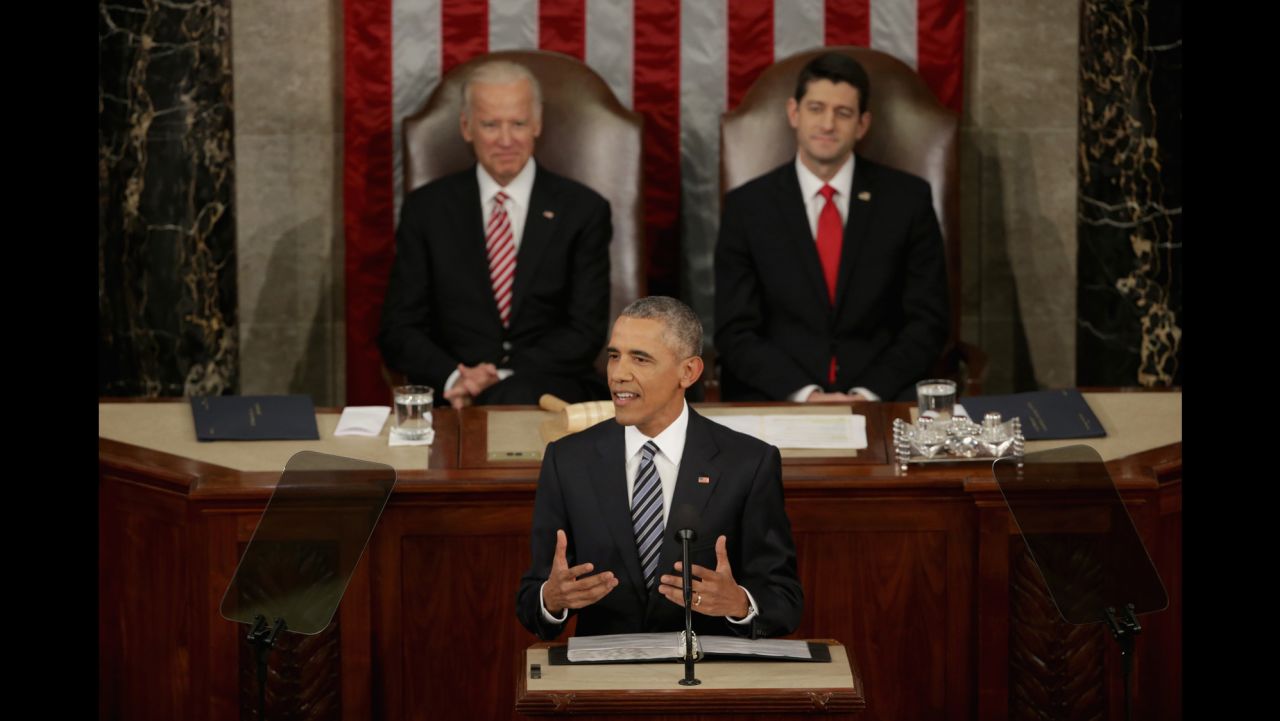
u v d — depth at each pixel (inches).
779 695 271.3
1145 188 614.2
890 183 581.6
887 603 394.3
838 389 571.2
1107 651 381.7
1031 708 384.2
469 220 585.0
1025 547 379.9
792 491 388.2
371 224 636.7
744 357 565.3
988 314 670.5
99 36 599.8
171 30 602.9
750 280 580.4
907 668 396.2
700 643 290.5
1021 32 651.5
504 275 585.6
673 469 332.8
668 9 631.8
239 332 649.6
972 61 655.8
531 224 581.6
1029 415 439.5
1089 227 627.2
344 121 641.6
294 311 663.1
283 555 317.4
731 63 634.8
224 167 618.5
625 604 327.0
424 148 597.6
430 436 426.9
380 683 391.5
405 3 626.5
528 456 406.9
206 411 441.4
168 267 614.9
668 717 272.2
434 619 390.9
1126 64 609.6
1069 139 657.0
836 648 291.4
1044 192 660.7
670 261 645.3
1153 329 619.8
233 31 642.2
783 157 594.9
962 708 394.3
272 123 649.0
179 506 384.8
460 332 582.9
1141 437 426.9
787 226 579.2
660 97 637.3
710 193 644.7
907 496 387.9
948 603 392.2
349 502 331.6
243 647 380.5
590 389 583.2
